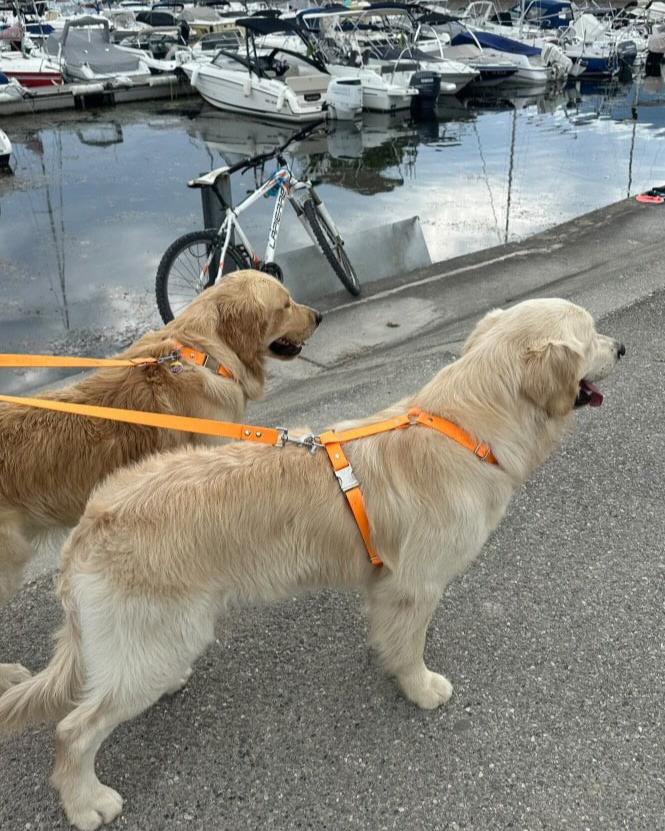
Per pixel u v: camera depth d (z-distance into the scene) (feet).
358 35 42.34
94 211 20.89
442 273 13.02
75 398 4.99
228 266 11.27
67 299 14.26
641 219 15.37
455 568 4.18
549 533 6.10
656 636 5.09
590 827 3.89
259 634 5.19
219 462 3.95
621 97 40.57
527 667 4.89
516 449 4.11
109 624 3.61
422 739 4.42
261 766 4.28
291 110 35.12
